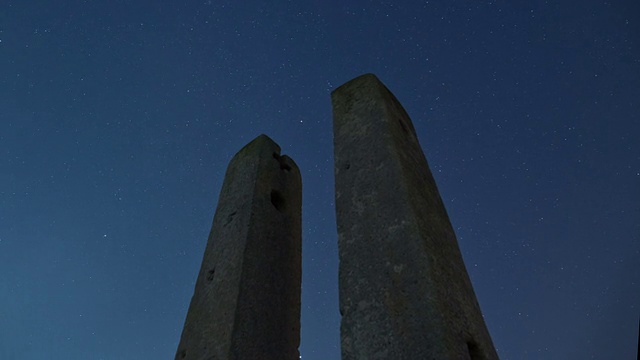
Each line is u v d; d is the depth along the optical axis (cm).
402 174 504
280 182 781
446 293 415
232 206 727
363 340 409
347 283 455
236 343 545
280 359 588
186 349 583
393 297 418
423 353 371
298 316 658
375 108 602
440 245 477
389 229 466
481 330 436
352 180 540
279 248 693
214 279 638
